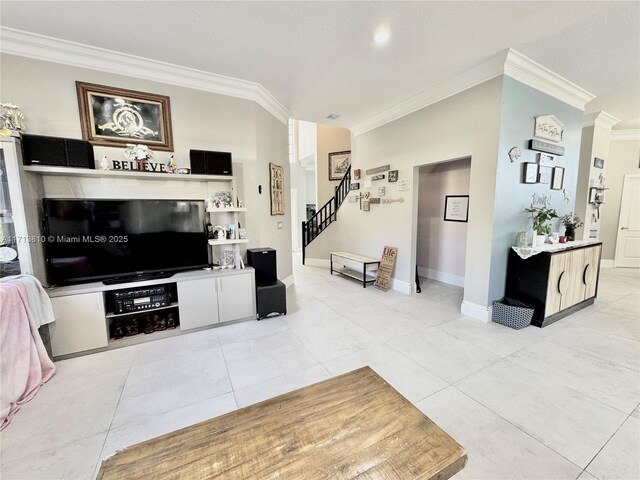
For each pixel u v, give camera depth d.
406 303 3.99
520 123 3.21
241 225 3.72
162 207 3.01
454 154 3.54
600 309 3.66
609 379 2.19
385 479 0.90
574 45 2.77
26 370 2.04
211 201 3.16
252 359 2.52
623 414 1.82
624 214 5.96
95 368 2.40
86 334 2.61
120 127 2.96
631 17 2.34
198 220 3.20
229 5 2.15
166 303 2.94
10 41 2.48
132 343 2.81
